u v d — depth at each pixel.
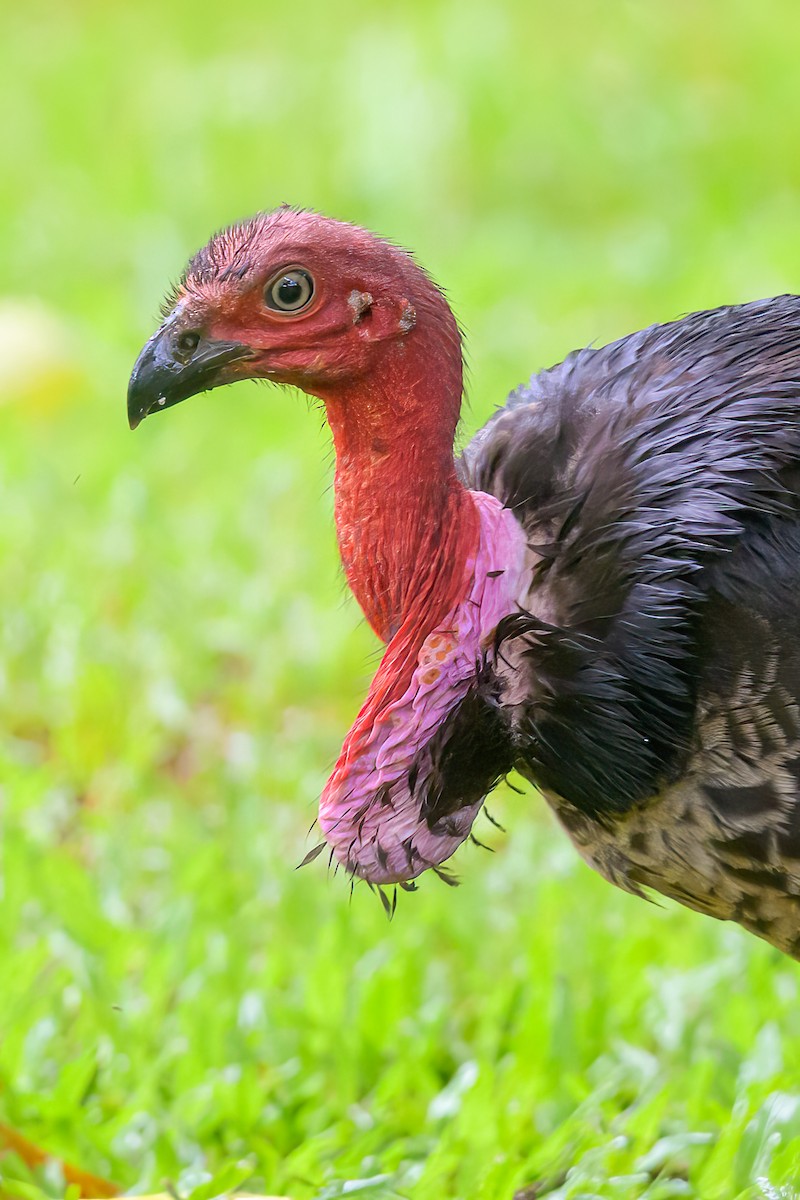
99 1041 10.89
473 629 8.55
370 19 34.50
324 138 28.41
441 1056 11.16
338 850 8.66
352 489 8.55
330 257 8.20
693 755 8.61
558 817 9.50
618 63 30.81
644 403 8.80
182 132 29.66
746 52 30.92
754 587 8.38
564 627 8.55
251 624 15.98
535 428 8.94
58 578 16.42
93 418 21.03
